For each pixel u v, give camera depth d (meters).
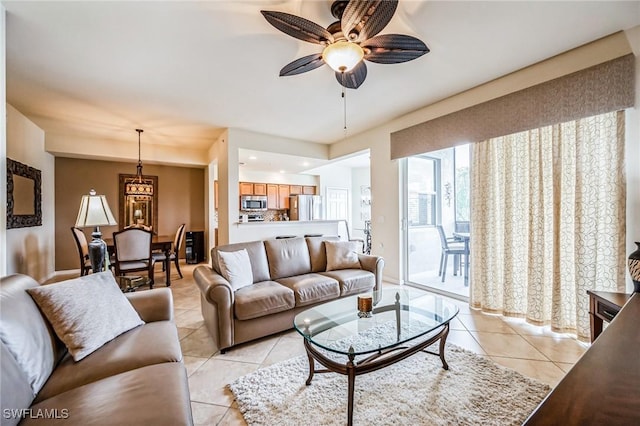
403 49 1.91
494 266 2.90
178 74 2.66
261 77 2.73
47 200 4.63
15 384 0.95
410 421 1.42
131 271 3.91
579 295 2.27
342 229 8.38
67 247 5.15
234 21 1.93
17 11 1.78
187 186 6.40
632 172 2.06
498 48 2.28
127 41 2.14
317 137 5.01
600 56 2.17
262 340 2.41
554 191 2.42
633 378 0.73
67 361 1.31
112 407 0.96
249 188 7.21
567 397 0.65
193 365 2.01
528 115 2.56
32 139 3.97
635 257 1.69
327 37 1.78
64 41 2.12
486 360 1.99
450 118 3.22
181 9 1.80
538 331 2.50
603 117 2.20
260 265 2.90
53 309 1.36
